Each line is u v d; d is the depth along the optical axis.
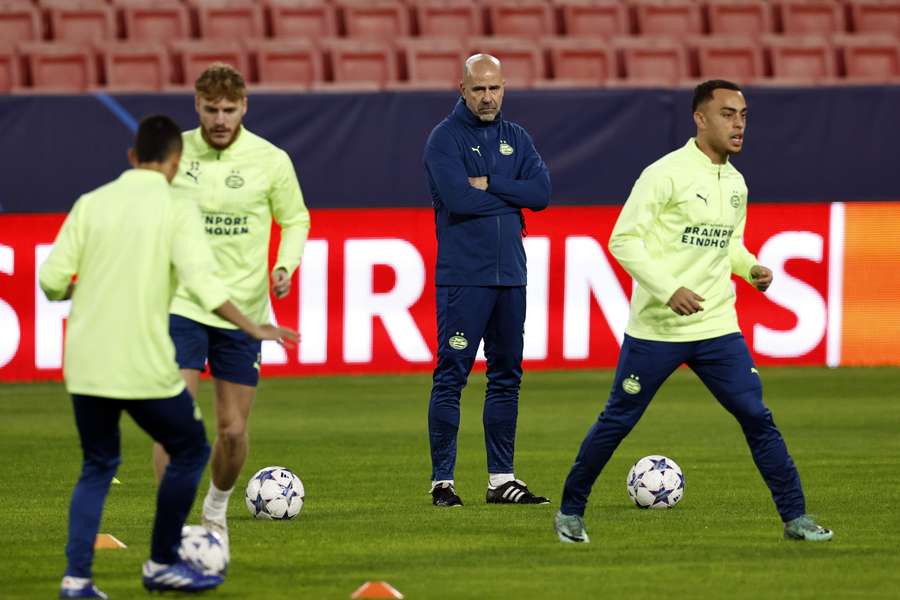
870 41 67.00
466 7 67.50
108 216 20.62
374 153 53.94
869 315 56.50
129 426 44.50
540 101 54.25
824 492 32.16
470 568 23.81
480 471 35.69
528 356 54.84
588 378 55.19
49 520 28.77
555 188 54.53
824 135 55.66
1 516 29.25
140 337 20.42
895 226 56.16
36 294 52.69
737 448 39.41
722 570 23.59
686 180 24.92
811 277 56.06
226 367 25.41
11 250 52.41
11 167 52.19
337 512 29.72
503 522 28.48
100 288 20.47
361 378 54.59
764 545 25.84
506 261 30.78
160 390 20.53
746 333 55.97
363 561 24.42
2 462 37.06
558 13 68.69
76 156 52.53
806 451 38.72
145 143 21.17
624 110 54.59
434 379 31.23
